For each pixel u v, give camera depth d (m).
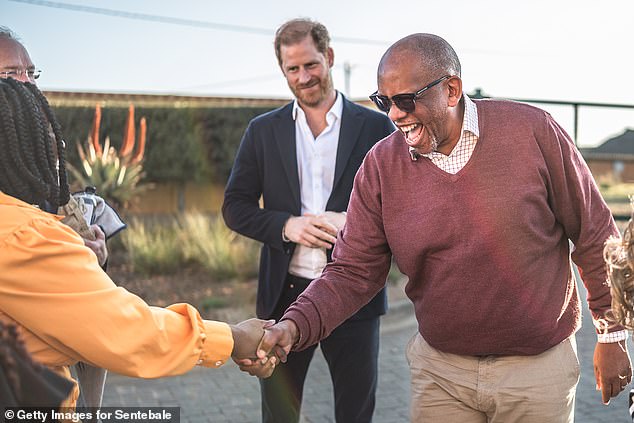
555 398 2.40
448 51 2.29
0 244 1.61
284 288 3.29
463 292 2.37
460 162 2.34
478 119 2.34
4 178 1.67
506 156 2.30
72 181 9.22
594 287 2.41
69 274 1.66
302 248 3.25
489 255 2.31
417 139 2.31
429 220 2.36
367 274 2.62
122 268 8.35
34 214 1.68
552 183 2.35
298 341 2.52
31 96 1.74
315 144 3.29
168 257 8.16
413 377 2.65
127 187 8.65
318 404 4.66
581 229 2.38
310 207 3.31
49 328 1.64
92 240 2.52
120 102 12.73
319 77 3.19
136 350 1.73
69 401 1.78
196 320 1.90
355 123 3.27
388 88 2.26
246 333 2.27
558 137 2.36
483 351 2.42
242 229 3.33
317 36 3.16
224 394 4.84
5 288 1.62
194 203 13.43
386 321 6.61
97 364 1.71
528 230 2.30
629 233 1.77
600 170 13.59
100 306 1.67
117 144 12.21
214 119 13.22
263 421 3.34
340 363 3.26
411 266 2.47
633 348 5.13
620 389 2.46
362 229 2.59
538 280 2.34
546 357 2.42
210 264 7.95
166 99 15.05
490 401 2.43
